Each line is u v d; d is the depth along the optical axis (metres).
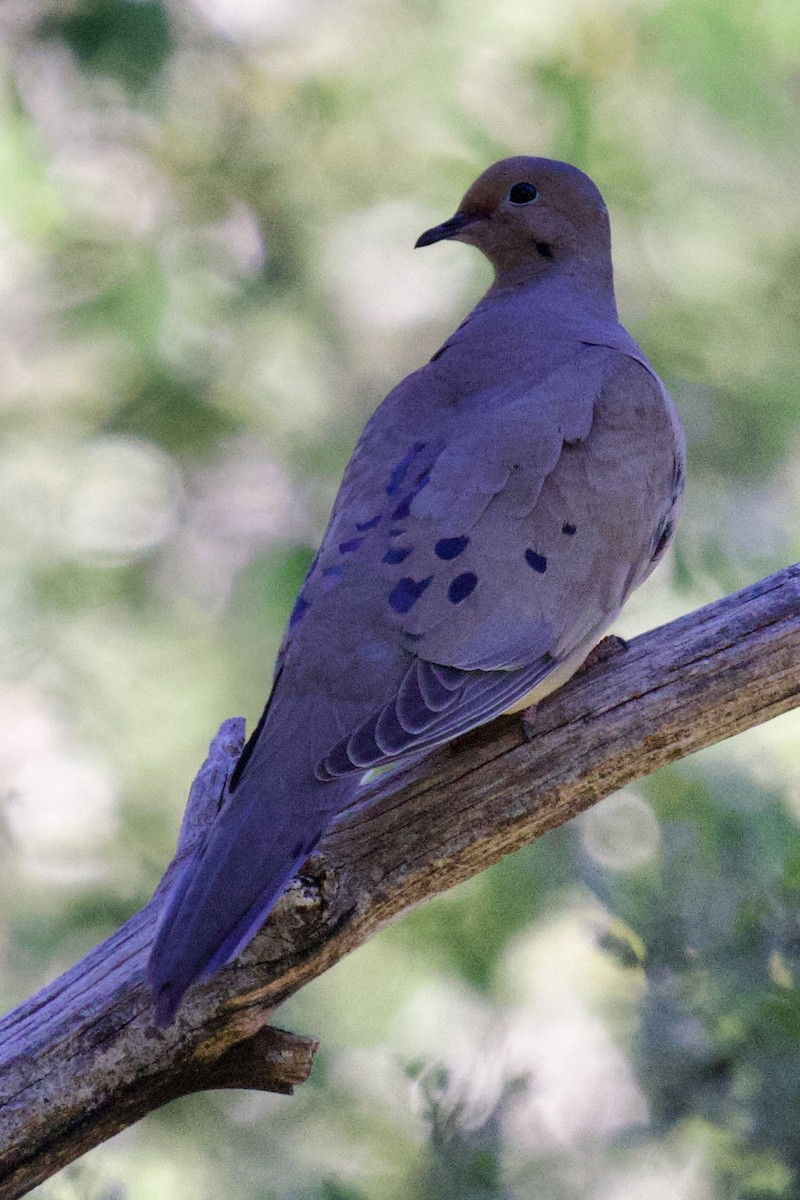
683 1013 7.12
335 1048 10.36
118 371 15.60
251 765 6.20
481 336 8.12
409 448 7.19
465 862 6.82
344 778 6.12
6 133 15.20
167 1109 11.22
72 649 15.00
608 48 15.02
